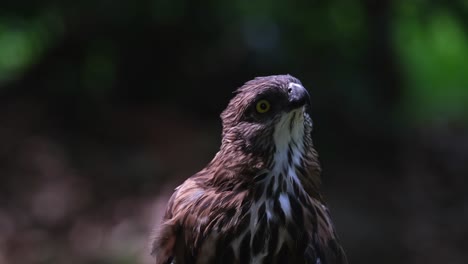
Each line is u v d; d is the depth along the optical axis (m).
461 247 14.38
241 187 6.61
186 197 6.73
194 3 14.99
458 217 14.74
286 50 14.95
